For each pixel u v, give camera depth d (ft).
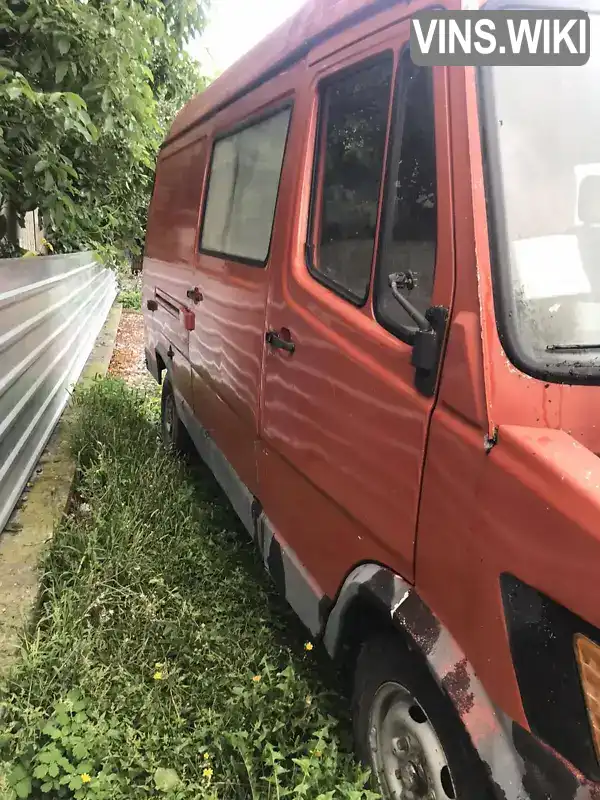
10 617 10.33
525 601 5.08
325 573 8.43
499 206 5.81
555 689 4.87
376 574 7.05
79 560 12.00
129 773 7.92
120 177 21.97
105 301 42.88
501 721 5.32
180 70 30.32
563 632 4.80
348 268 8.04
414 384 6.39
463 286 5.80
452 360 5.83
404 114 6.89
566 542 4.77
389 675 6.98
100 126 18.53
